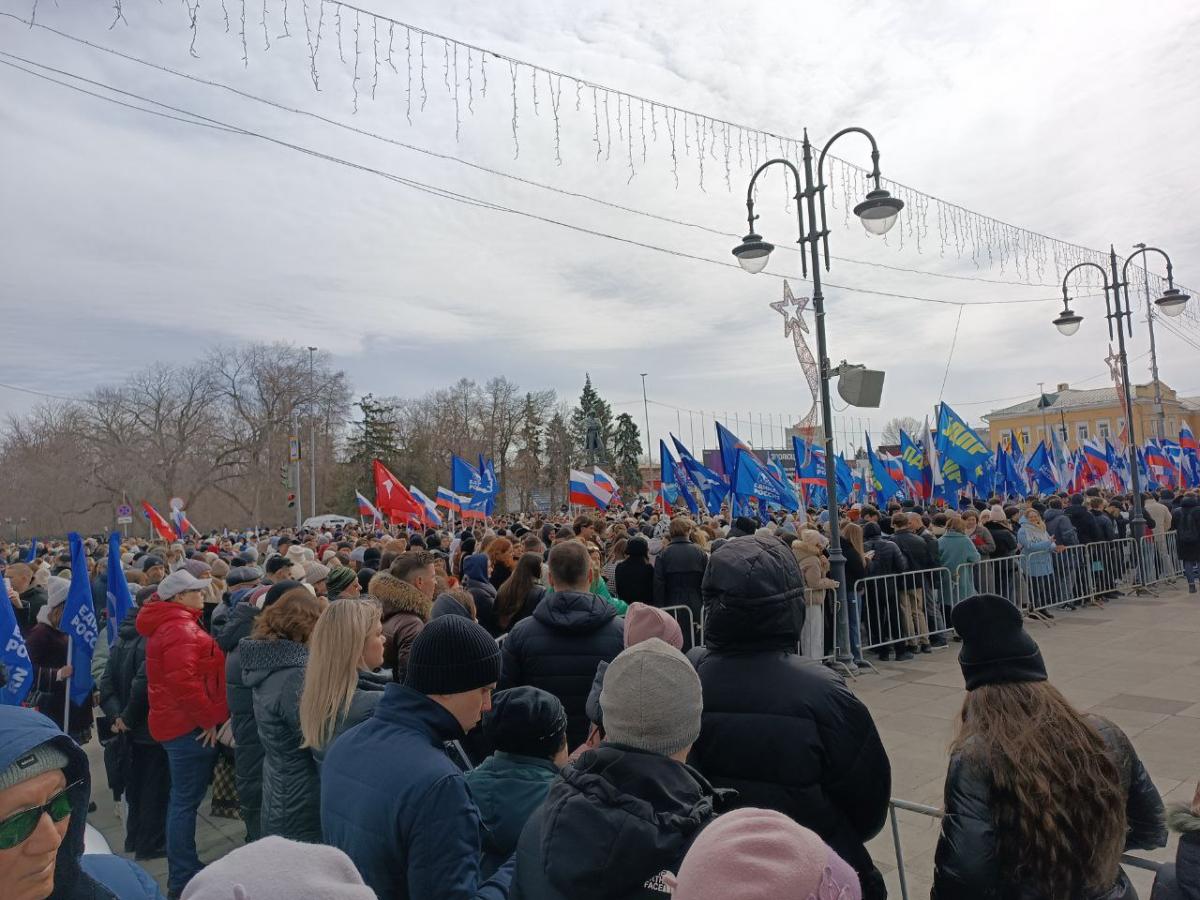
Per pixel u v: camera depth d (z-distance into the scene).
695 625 8.71
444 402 78.44
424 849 2.34
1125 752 2.34
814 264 9.59
